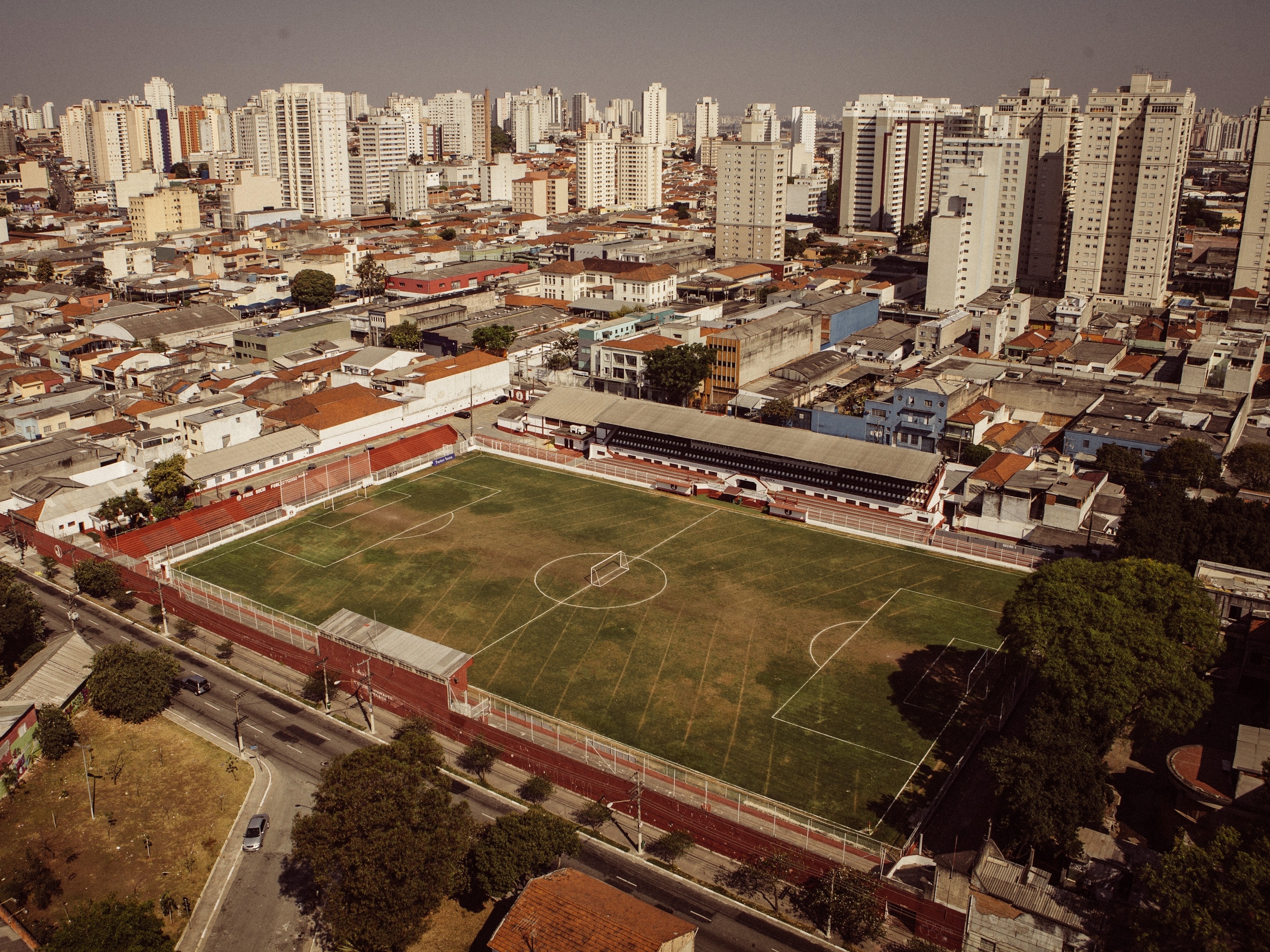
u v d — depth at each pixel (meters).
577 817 95.50
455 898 84.25
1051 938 74.06
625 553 150.62
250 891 85.69
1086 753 87.88
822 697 113.19
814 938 80.81
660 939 70.56
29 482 160.50
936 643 124.69
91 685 109.31
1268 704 106.12
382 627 117.94
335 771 81.56
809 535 158.00
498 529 159.38
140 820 94.25
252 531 157.88
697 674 117.88
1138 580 104.19
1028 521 152.62
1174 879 68.62
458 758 104.19
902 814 94.31
